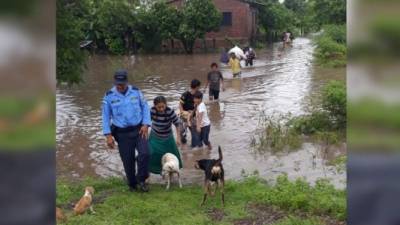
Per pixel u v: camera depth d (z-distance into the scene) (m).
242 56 25.45
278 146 9.48
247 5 39.56
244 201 6.29
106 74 25.03
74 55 10.16
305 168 8.08
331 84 10.95
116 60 32.94
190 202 6.37
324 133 9.90
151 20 36.56
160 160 7.45
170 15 36.44
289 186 6.41
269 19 46.56
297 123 10.66
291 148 9.41
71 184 7.35
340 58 24.62
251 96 15.98
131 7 36.38
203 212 5.97
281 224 5.27
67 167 8.52
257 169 8.12
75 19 10.34
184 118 9.98
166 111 7.32
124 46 37.50
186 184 7.41
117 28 36.62
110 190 7.00
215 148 9.67
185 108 10.06
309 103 14.22
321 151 9.13
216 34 39.97
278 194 6.13
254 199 6.26
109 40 37.03
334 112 10.46
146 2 37.59
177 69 26.22
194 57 34.12
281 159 8.71
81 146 9.98
